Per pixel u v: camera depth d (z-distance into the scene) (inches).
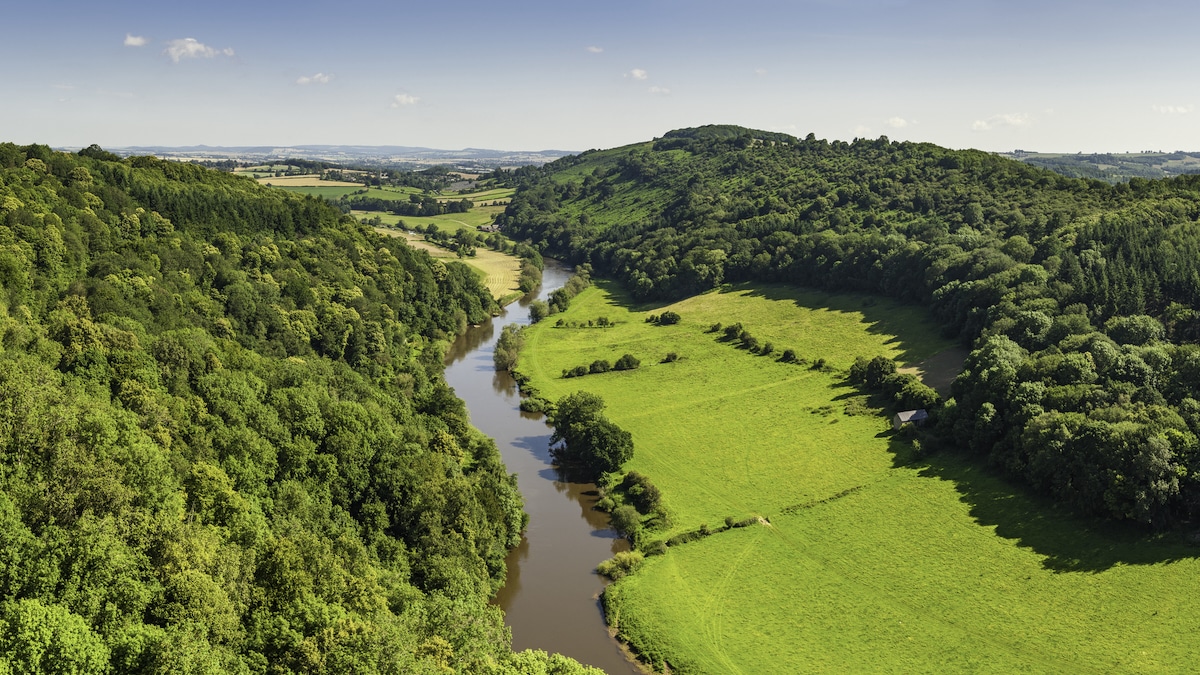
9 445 2289.6
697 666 3011.8
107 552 1940.2
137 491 2346.2
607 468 4724.4
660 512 4185.5
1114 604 3225.9
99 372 3275.1
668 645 3139.8
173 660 1754.4
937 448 4712.1
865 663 3029.0
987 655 3038.9
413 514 3425.2
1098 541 3602.4
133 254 4832.7
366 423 3816.4
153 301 4362.7
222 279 5275.6
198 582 1996.8
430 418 4886.8
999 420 4480.8
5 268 3811.5
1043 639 3097.9
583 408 5103.3
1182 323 4987.7
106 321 3764.8
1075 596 3309.5
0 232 4151.1
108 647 1758.1
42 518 2076.8
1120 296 5290.4
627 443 4827.8
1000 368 4744.1
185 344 3764.8
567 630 3282.5
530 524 4200.3
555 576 3700.8
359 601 2380.7
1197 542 3452.3
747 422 5438.0
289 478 3275.1
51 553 1877.5
